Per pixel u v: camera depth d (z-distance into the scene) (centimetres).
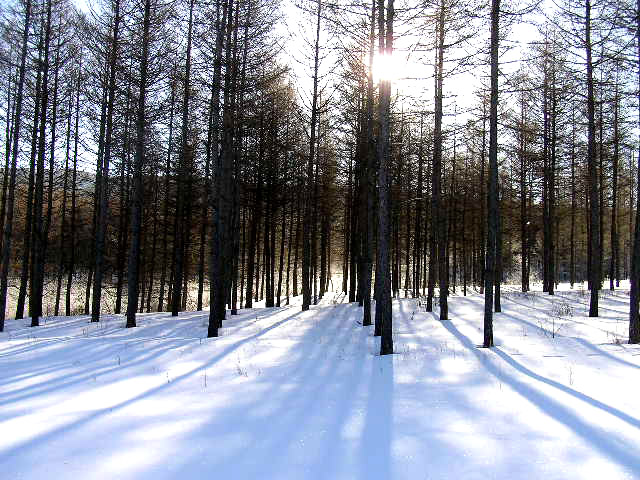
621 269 5047
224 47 1312
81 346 980
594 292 1327
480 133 1215
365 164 1576
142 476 356
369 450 397
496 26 933
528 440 409
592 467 355
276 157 1989
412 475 348
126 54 1454
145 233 2481
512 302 1812
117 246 2561
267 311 1886
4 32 1471
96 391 615
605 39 1062
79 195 2286
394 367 722
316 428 455
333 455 389
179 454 397
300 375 696
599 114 1564
